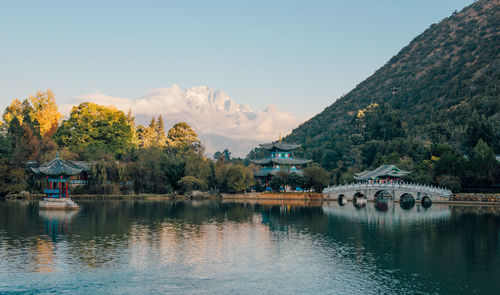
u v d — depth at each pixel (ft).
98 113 577.43
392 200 536.01
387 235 250.98
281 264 181.16
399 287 155.02
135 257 186.91
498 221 314.35
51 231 243.60
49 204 353.92
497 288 154.81
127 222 282.77
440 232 262.67
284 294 145.79
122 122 603.67
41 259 180.96
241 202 476.54
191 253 196.34
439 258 195.62
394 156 638.12
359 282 159.63
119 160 552.41
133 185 496.64
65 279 156.15
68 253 191.52
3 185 434.71
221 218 315.37
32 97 611.06
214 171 540.11
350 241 231.91
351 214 357.61
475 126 619.26
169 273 165.27
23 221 279.28
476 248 216.74
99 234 237.04
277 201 501.15
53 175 354.54
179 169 523.70
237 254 196.85
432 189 473.26
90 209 357.00
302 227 278.05
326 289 151.53
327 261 187.52
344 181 625.00
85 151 516.73
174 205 413.59
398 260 191.52
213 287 151.12
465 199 463.83
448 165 509.35
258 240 230.07
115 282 154.10
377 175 535.19
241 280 159.22
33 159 465.88
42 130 589.32
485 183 489.26
